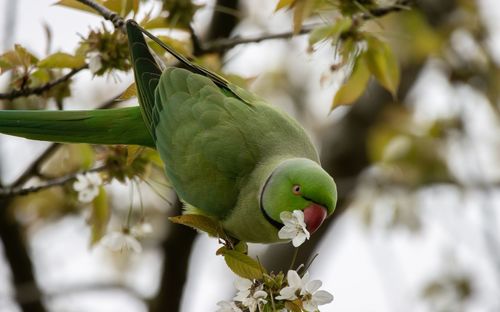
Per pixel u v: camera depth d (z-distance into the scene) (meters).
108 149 9.13
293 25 8.73
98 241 9.52
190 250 13.03
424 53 13.84
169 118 8.50
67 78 8.76
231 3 11.98
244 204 8.23
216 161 8.29
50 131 8.80
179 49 9.12
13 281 12.95
